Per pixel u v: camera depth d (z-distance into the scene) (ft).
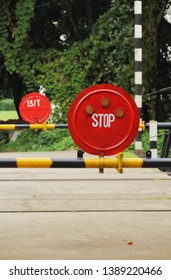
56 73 76.18
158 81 76.02
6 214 29.53
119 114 21.84
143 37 73.20
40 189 37.32
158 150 58.95
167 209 30.81
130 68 72.33
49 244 23.67
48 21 81.35
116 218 28.55
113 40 73.10
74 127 21.83
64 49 81.41
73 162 22.81
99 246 23.35
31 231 25.88
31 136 76.02
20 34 75.61
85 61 75.61
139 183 39.91
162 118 77.30
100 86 21.83
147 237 24.79
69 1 79.46
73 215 29.30
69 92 76.02
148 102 75.00
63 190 36.91
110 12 73.00
